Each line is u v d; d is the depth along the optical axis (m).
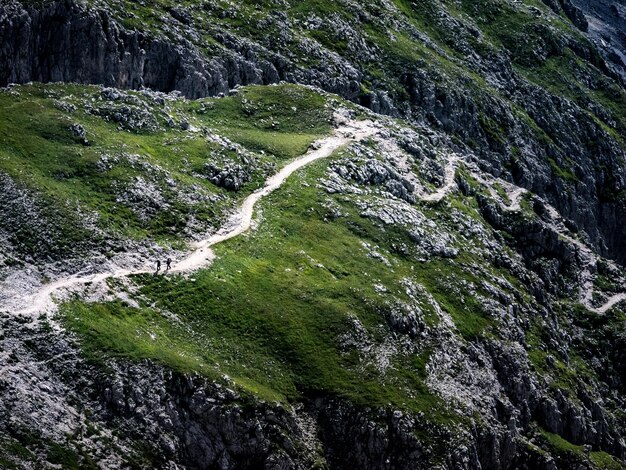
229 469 105.00
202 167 148.88
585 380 175.12
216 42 193.00
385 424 117.44
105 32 165.25
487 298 156.88
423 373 129.00
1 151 128.50
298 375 118.75
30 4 154.38
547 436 146.50
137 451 97.94
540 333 166.50
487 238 179.25
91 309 108.31
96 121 148.62
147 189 134.75
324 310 128.75
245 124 174.88
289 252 138.38
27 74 154.38
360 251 146.88
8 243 112.12
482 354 144.12
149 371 103.50
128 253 121.44
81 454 93.56
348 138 179.50
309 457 110.62
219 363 112.88
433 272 154.38
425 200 174.00
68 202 123.38
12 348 97.94
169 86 178.00
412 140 190.62
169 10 191.25
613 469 152.12
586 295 198.25
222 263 128.62
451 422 123.62
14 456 88.25
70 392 98.25
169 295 118.31
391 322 133.38
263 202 148.88
